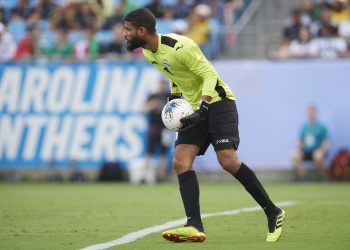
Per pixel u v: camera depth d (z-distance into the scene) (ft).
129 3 249.14
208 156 222.69
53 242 81.66
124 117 222.07
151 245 78.79
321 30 238.68
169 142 221.46
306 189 184.24
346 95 220.02
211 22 251.19
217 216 113.80
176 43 80.53
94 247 77.00
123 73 222.89
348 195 162.30
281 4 262.06
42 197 157.99
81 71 224.33
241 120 221.66
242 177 82.89
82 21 245.04
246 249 75.25
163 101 220.43
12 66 225.35
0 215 115.65
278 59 232.53
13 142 224.53
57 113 224.12
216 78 80.64
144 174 219.61
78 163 223.30
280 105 221.05
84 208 129.70
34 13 251.19
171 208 129.90
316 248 76.18
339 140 219.61
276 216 83.46
